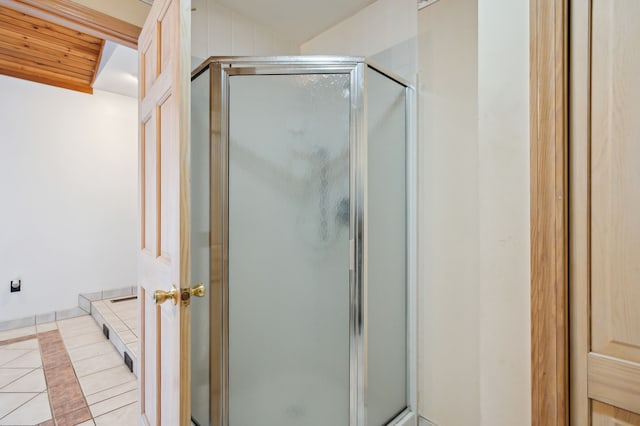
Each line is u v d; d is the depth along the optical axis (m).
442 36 1.51
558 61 0.65
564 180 0.64
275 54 2.04
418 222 1.62
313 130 1.44
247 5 1.79
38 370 2.12
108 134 3.41
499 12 0.75
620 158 0.60
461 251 1.48
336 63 1.40
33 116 2.97
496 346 0.75
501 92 0.75
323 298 1.44
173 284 0.98
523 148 0.71
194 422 1.47
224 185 1.40
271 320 1.45
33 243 2.97
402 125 1.63
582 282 0.63
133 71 2.88
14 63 2.82
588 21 0.63
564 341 0.64
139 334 1.41
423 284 1.61
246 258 1.43
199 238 1.47
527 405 0.70
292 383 1.44
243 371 1.42
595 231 0.62
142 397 1.37
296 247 1.46
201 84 1.44
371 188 1.45
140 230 1.43
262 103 1.43
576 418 0.64
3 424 1.59
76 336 2.67
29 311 2.93
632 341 0.58
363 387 1.37
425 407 1.60
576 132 0.64
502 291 0.74
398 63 1.68
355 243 1.39
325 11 1.85
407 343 1.64
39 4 1.23
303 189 1.46
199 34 1.69
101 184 3.37
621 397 0.59
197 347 1.47
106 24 1.37
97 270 3.34
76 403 1.76
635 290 0.58
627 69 0.59
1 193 2.82
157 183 1.17
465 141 1.45
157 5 1.16
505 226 0.74
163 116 1.12
